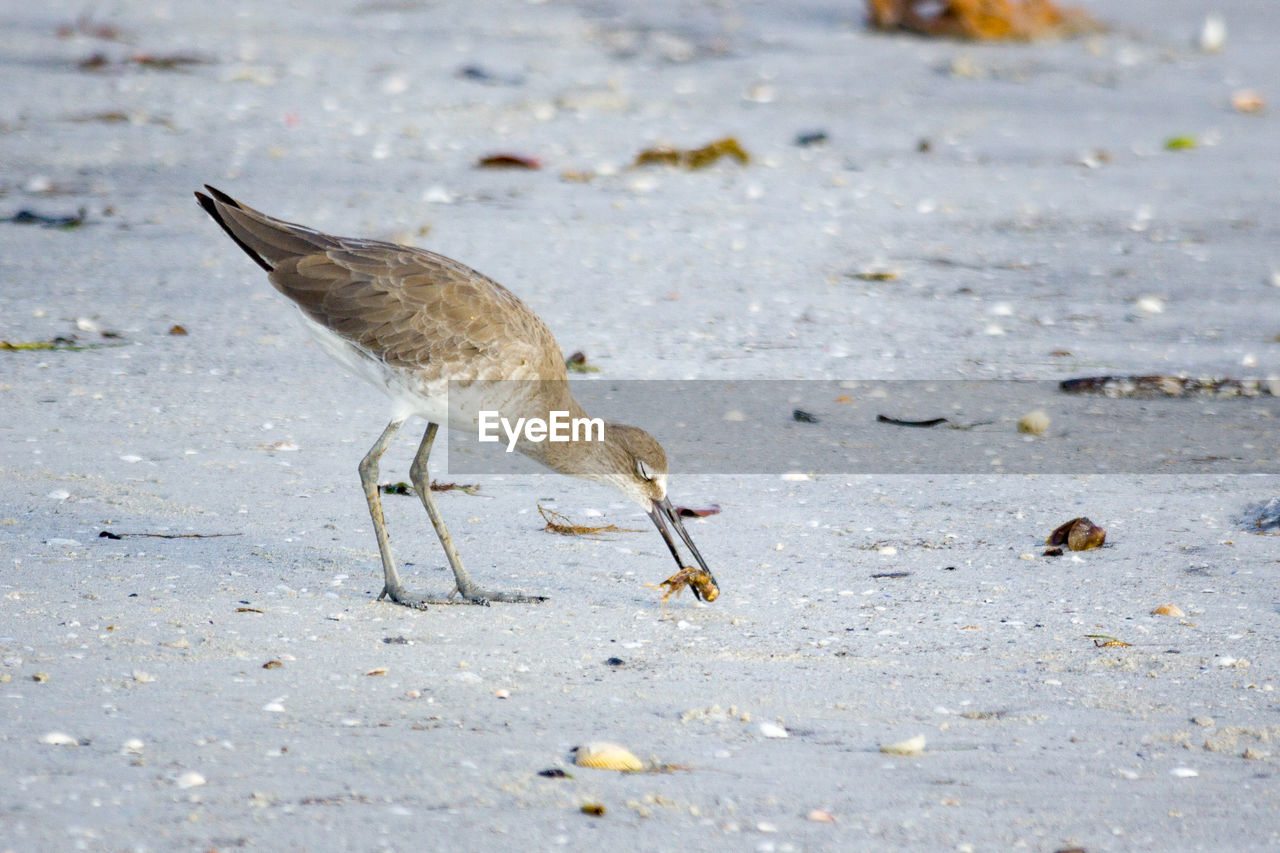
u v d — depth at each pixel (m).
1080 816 6.97
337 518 11.73
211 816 6.67
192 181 23.77
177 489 12.07
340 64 34.28
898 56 38.59
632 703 8.30
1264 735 7.93
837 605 10.09
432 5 43.75
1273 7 48.28
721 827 6.76
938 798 7.13
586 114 30.17
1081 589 10.39
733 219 22.69
